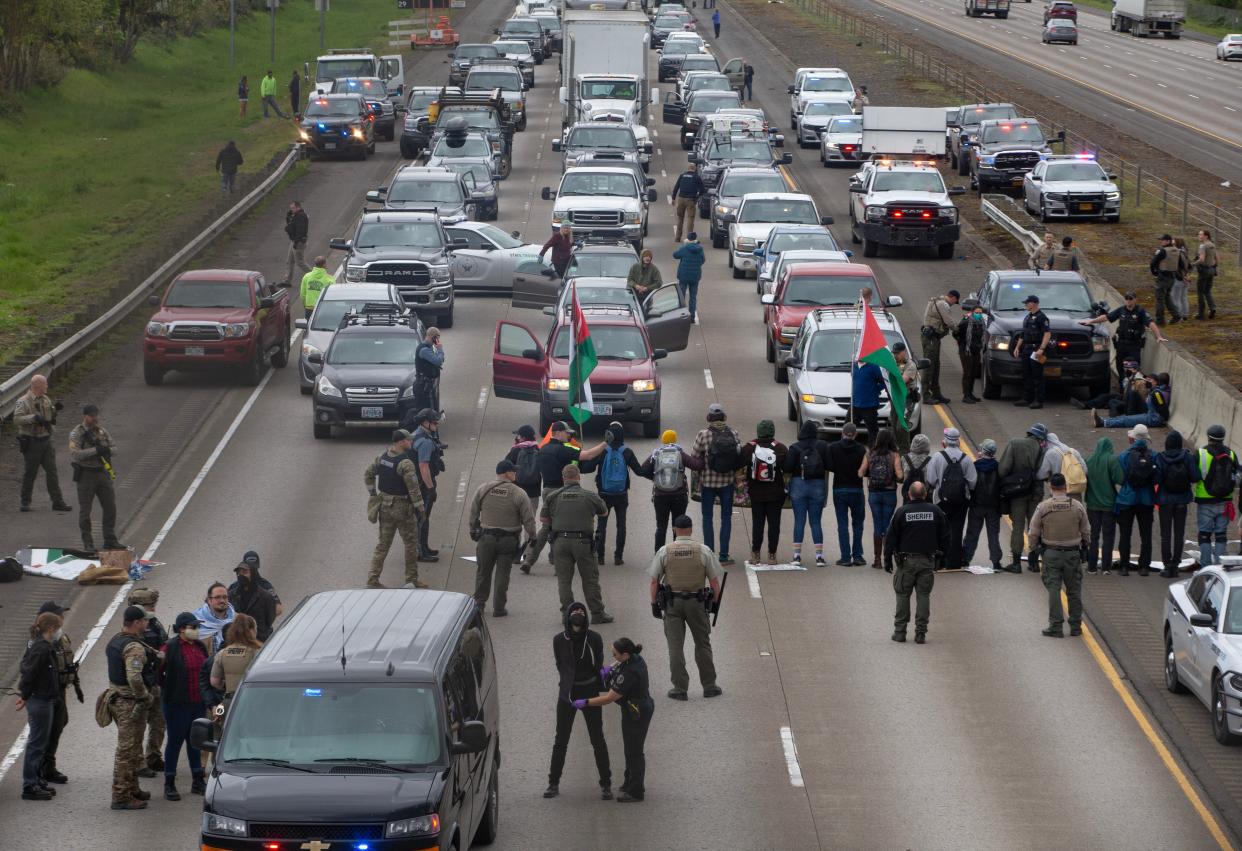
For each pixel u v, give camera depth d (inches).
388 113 6756.9
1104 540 2177.7
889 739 1610.5
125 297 3750.0
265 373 3351.4
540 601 2033.7
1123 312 3073.3
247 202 5059.1
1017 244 4665.4
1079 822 1419.8
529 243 4416.8
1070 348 3043.8
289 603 1977.1
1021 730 1637.6
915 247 4635.8
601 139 5290.4
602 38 6013.8
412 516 2014.0
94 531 2317.9
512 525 1947.6
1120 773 1533.0
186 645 1449.3
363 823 1121.4
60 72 7431.1
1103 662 1840.6
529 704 1702.8
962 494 2149.4
